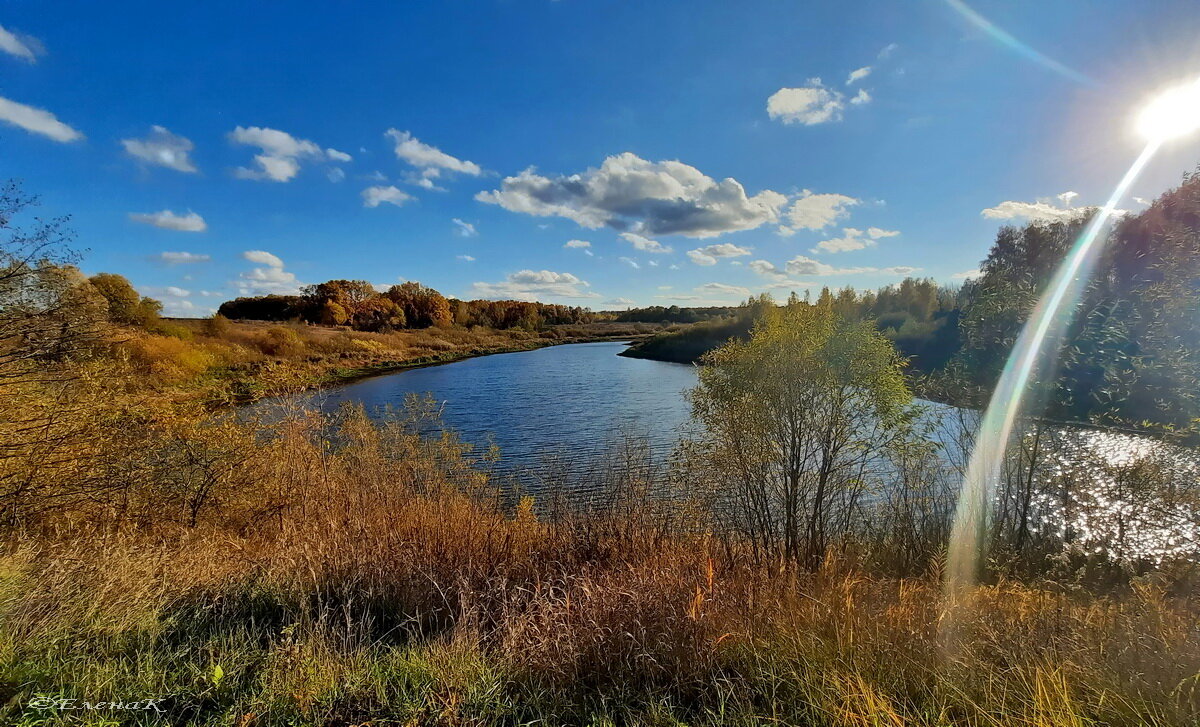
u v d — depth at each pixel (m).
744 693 2.65
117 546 4.70
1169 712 2.26
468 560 5.03
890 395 6.43
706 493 7.19
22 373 5.94
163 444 7.06
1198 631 3.02
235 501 7.25
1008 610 3.77
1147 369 5.85
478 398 27.95
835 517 7.47
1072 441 6.88
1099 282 6.64
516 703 2.70
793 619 3.43
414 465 8.34
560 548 5.75
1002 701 2.36
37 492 5.79
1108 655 2.79
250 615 3.79
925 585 5.21
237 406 7.90
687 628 3.22
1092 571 5.82
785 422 6.78
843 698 2.43
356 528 5.73
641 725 2.48
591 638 3.18
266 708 2.56
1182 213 5.71
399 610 4.04
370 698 2.71
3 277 5.74
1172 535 5.97
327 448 8.14
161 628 3.36
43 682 2.65
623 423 20.48
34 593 3.44
